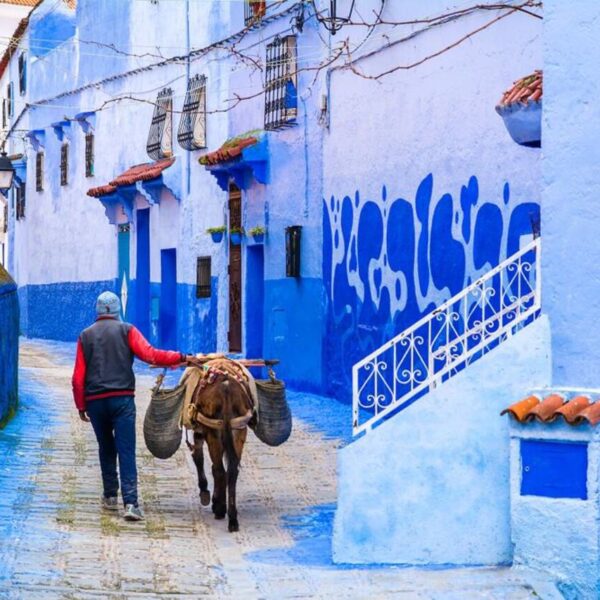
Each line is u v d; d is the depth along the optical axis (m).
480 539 10.12
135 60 30.27
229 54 24.61
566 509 9.49
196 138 26.17
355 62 18.91
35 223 40.50
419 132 16.70
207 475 13.96
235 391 11.41
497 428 10.13
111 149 32.59
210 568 9.87
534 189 13.55
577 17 10.13
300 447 15.81
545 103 10.40
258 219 23.23
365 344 18.64
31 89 40.34
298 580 9.56
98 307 11.70
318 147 20.69
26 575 9.15
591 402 9.66
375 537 10.15
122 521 11.40
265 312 22.97
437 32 16.12
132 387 11.58
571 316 10.10
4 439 15.33
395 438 10.18
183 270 27.52
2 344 16.09
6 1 49.09
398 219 17.42
